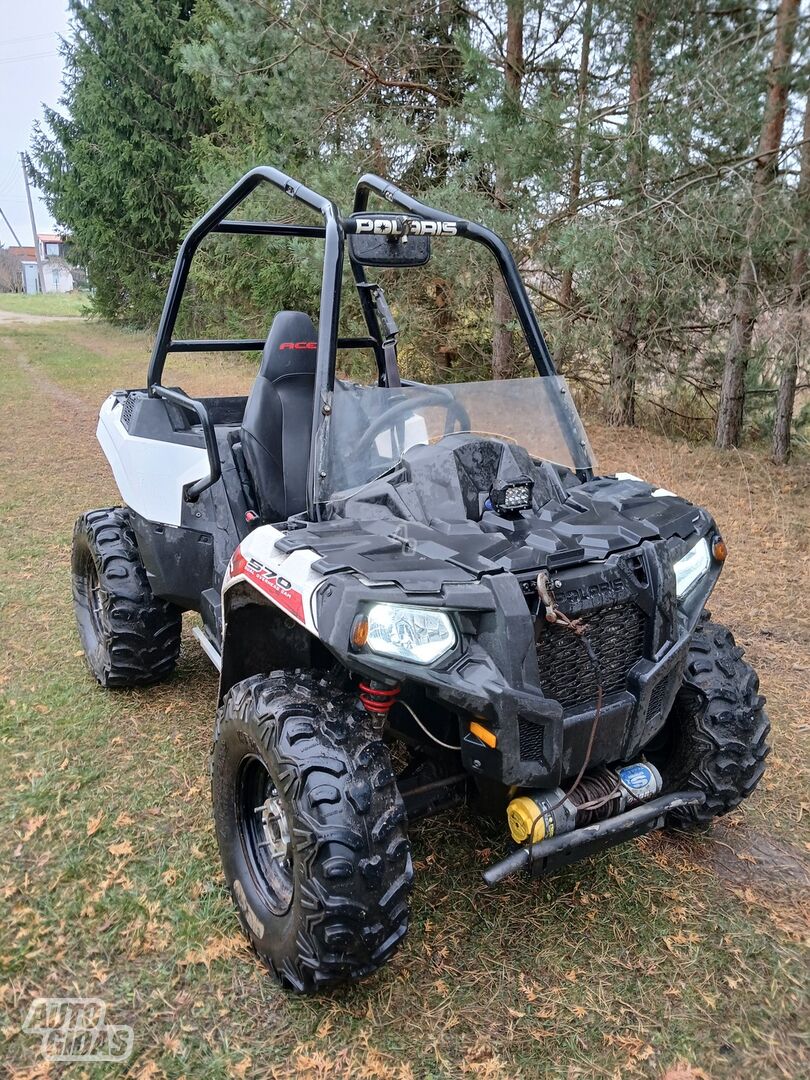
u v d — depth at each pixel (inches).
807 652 171.9
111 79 811.4
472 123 269.3
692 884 106.0
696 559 101.4
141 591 143.1
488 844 112.2
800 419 350.3
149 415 139.6
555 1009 87.0
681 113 227.5
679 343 339.9
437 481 97.6
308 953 79.9
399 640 78.5
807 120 232.8
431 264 298.7
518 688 80.0
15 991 88.4
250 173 121.7
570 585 85.4
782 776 129.3
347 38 298.7
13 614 185.5
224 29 324.8
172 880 104.2
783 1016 86.9
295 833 79.4
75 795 121.3
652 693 92.0
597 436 367.6
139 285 874.8
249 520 126.2
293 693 88.2
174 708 146.6
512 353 354.6
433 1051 82.0
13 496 285.4
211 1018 85.4
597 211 267.7
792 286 259.0
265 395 129.4
